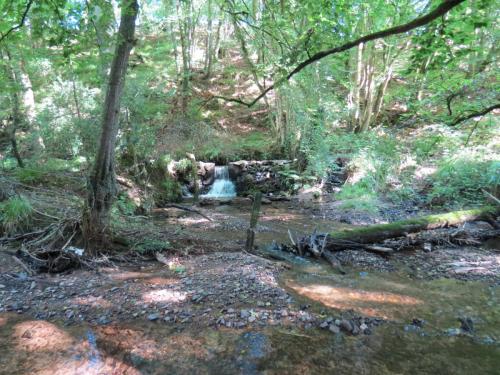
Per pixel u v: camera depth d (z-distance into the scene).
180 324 3.81
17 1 3.04
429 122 11.27
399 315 4.17
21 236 5.88
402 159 11.27
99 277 5.02
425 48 3.68
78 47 3.31
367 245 6.57
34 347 3.39
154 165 11.07
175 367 3.14
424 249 6.61
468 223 8.02
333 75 12.91
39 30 3.07
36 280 4.86
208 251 6.32
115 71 4.82
